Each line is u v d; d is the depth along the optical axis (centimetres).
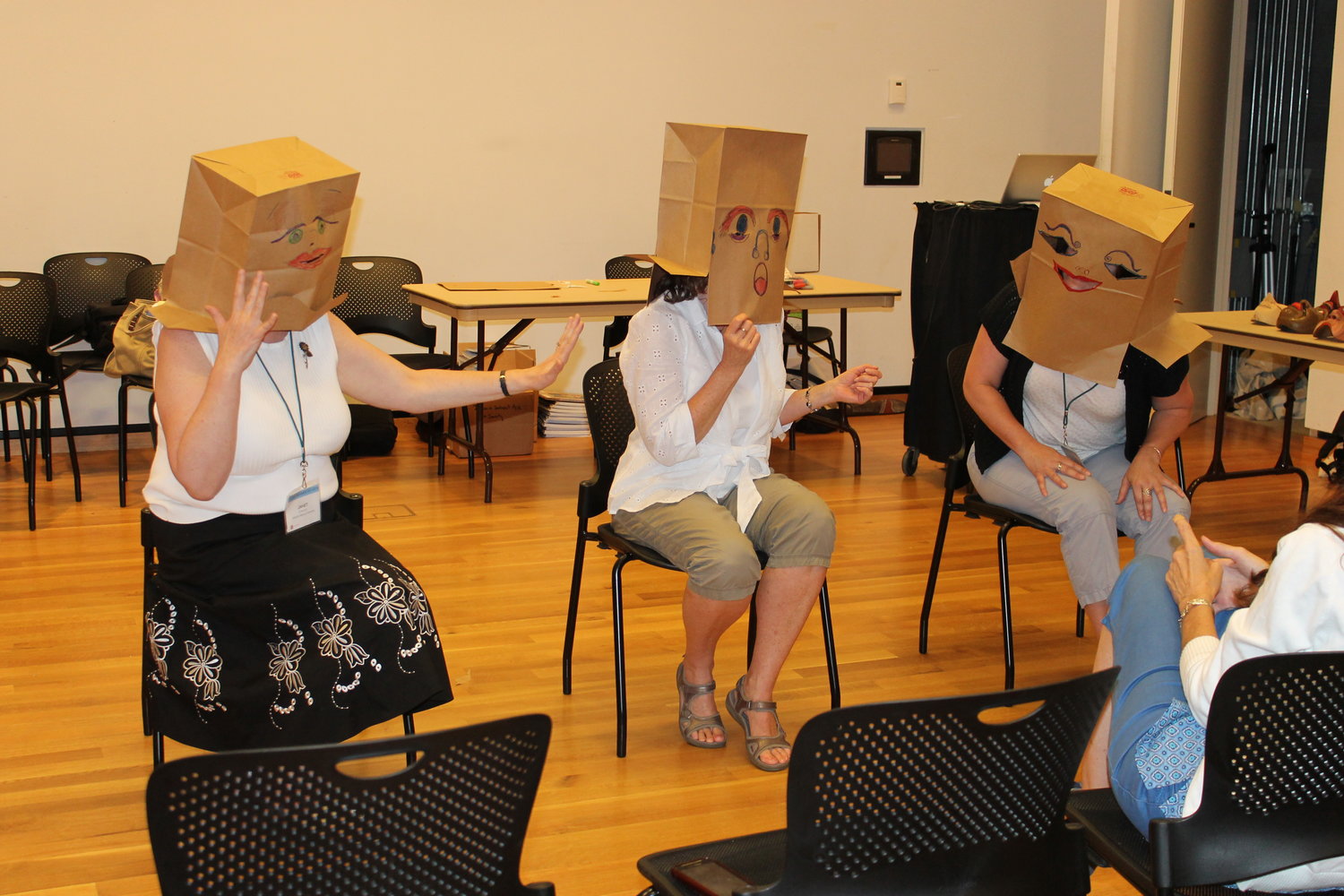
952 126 627
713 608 217
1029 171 446
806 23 589
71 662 273
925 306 462
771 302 210
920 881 119
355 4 517
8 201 481
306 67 516
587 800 214
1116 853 136
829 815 112
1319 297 529
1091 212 220
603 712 252
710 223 201
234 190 159
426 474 464
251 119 512
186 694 181
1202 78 556
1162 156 574
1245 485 458
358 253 540
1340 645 121
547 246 568
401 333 483
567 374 578
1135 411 253
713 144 198
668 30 567
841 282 496
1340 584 120
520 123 552
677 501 224
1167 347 234
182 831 98
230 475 181
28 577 331
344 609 178
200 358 175
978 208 430
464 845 109
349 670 178
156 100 495
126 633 291
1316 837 127
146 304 395
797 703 258
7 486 434
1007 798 119
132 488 434
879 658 284
